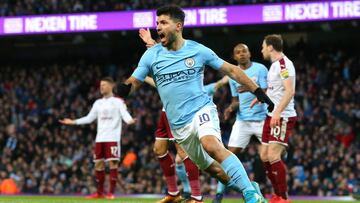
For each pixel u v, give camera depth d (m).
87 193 22.45
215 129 6.95
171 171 10.02
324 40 28.95
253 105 10.57
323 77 26.09
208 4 25.14
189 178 9.43
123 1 27.06
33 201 12.24
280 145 9.51
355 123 23.80
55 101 28.50
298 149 22.12
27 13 26.84
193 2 25.47
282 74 9.27
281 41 9.55
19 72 30.42
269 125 9.91
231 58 29.41
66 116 26.88
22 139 26.27
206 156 7.37
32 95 28.97
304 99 25.06
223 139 24.19
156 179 22.16
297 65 26.98
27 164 24.94
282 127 9.48
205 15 24.36
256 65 11.16
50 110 27.48
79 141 25.36
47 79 29.59
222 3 24.97
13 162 25.12
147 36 7.88
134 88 7.27
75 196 18.25
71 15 25.72
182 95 7.08
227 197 17.52
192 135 7.09
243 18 23.94
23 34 26.11
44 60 32.03
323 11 22.91
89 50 31.72
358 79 25.30
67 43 31.83
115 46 31.39
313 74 26.33
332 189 20.47
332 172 21.38
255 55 29.19
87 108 27.23
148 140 24.67
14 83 29.70
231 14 24.08
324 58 27.30
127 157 21.39
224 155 6.82
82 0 26.48
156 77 7.24
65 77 29.48
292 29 27.78
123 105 14.29
